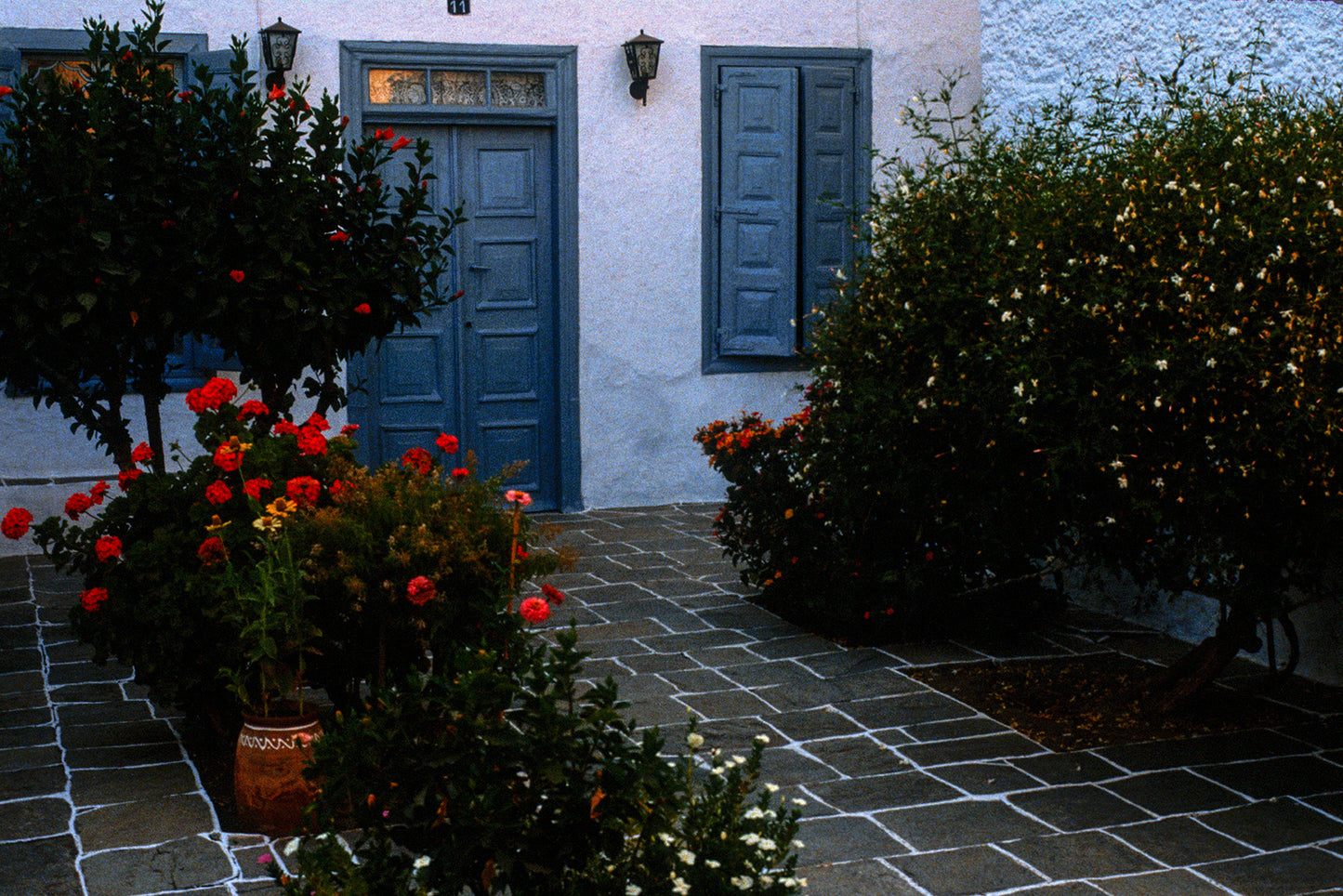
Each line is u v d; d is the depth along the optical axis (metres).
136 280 4.93
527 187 9.12
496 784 2.78
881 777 4.58
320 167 5.46
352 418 8.90
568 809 2.79
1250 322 4.25
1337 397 4.18
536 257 9.21
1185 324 4.29
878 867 3.85
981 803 4.35
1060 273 4.55
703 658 5.99
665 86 9.20
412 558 4.10
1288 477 4.30
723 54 9.27
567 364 9.23
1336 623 5.61
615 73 9.09
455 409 9.13
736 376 9.62
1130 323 4.45
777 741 4.94
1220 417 4.36
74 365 5.26
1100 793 4.45
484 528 4.25
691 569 7.71
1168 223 4.40
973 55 9.80
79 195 4.88
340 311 5.44
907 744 4.91
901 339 5.23
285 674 4.06
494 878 2.84
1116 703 5.35
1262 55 6.40
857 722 5.16
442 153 8.91
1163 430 4.49
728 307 9.47
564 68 8.98
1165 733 5.06
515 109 8.95
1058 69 7.31
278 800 4.00
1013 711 5.32
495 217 9.07
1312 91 6.19
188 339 8.27
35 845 3.92
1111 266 4.48
